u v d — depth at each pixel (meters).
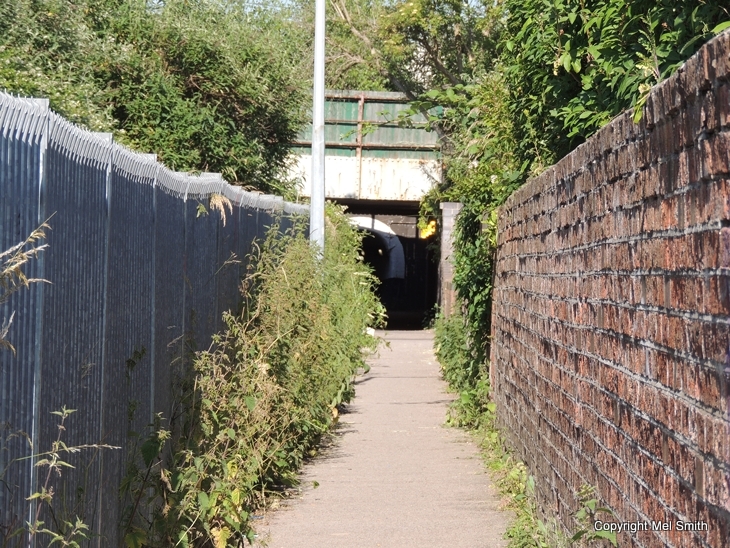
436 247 30.66
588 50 8.12
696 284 3.77
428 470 10.71
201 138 18.23
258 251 11.41
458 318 17.48
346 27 35.66
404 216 47.31
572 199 6.55
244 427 8.52
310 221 16.25
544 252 7.91
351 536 7.93
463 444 12.36
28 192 4.44
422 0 32.69
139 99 17.55
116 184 5.93
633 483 4.78
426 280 47.75
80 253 5.20
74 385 5.12
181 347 7.71
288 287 10.47
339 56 35.50
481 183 13.57
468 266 14.52
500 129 12.81
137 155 6.45
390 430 13.48
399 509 8.87
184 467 7.04
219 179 9.50
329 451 11.91
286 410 9.71
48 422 4.71
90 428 5.41
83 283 5.26
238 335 9.40
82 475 5.25
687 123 3.87
